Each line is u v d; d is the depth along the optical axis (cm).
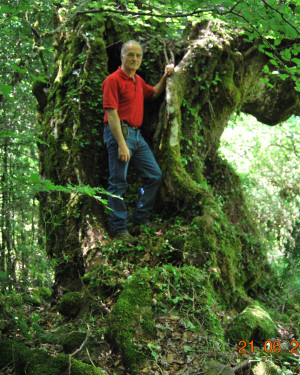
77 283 443
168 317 336
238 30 537
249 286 492
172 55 516
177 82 490
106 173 506
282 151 990
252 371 295
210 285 389
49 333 343
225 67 528
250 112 708
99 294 381
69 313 374
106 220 467
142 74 537
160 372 283
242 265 485
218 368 280
